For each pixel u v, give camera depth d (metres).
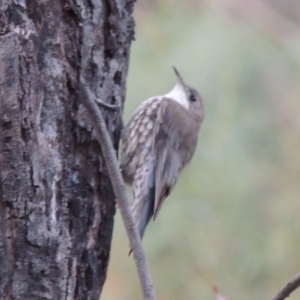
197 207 11.11
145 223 8.85
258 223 11.24
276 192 11.37
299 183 11.45
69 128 6.62
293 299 11.20
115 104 7.36
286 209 11.29
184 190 11.10
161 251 11.14
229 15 12.41
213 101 11.18
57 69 6.48
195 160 11.10
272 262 11.17
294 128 11.69
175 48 11.40
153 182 8.97
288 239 11.22
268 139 11.43
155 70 11.23
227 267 11.14
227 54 11.44
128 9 7.48
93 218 6.90
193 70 11.22
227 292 11.05
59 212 6.36
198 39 11.45
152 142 9.05
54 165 6.34
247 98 11.55
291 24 12.99
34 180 6.16
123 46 7.42
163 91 11.13
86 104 6.46
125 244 11.51
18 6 6.27
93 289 6.87
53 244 6.20
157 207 8.96
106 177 6.97
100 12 7.09
